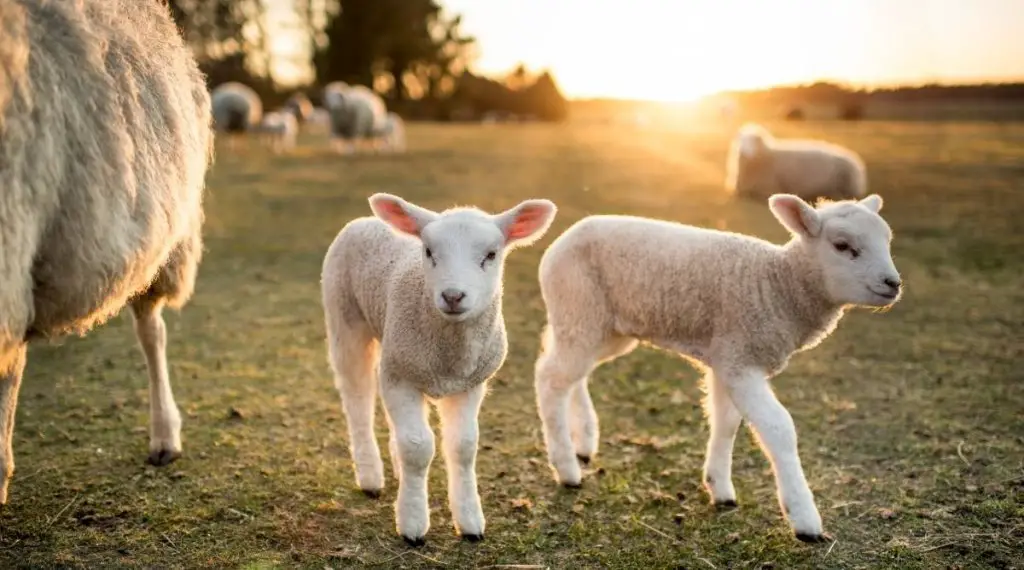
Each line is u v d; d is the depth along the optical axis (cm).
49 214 266
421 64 6519
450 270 310
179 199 331
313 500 380
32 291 275
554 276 395
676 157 2439
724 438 379
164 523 355
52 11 276
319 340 638
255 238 1054
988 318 698
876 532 354
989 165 1925
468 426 344
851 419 483
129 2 338
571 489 396
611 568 328
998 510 368
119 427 459
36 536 341
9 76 244
